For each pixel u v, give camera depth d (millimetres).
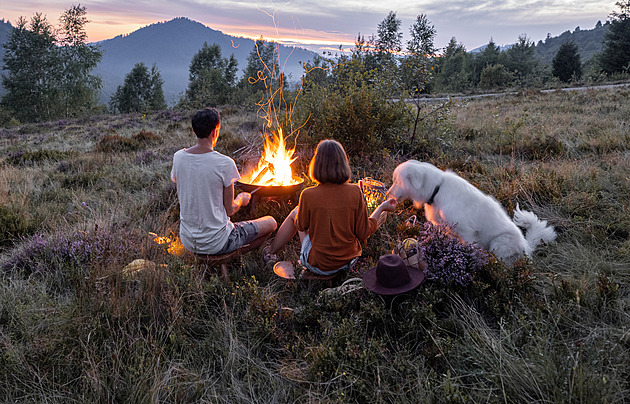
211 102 37906
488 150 7039
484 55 72125
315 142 6855
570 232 3582
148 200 5293
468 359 2111
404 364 2146
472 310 2459
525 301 2500
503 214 3131
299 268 3066
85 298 2715
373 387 2027
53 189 6105
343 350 2264
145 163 8117
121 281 2928
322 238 2846
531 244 3252
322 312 2637
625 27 44500
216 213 3084
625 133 6902
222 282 3043
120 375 2156
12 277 3283
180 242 3578
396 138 6711
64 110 42312
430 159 6082
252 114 18375
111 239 3494
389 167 5562
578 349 2029
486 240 3100
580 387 1688
